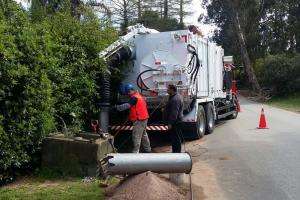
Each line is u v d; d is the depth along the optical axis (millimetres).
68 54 11391
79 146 9102
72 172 9141
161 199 7215
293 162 10602
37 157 9516
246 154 11758
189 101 13836
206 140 14617
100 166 8969
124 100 13508
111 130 13266
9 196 7770
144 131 11320
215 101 17734
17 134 8789
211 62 17047
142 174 7785
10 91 8562
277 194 7984
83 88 11586
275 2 55156
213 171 9922
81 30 12094
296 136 14922
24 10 10289
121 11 46344
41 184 8703
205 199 7727
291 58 43438
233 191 8242
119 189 7734
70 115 11109
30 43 9031
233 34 56938
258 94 43906
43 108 9398
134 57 13844
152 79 13680
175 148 10766
